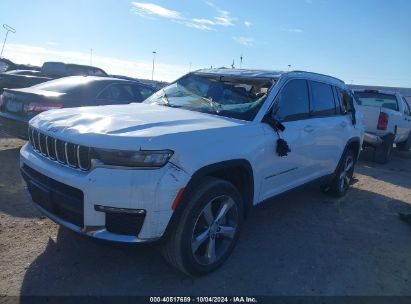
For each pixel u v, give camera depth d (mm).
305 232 4465
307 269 3572
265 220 4746
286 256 3795
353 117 5828
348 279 3461
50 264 3279
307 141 4410
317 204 5586
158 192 2688
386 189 6887
